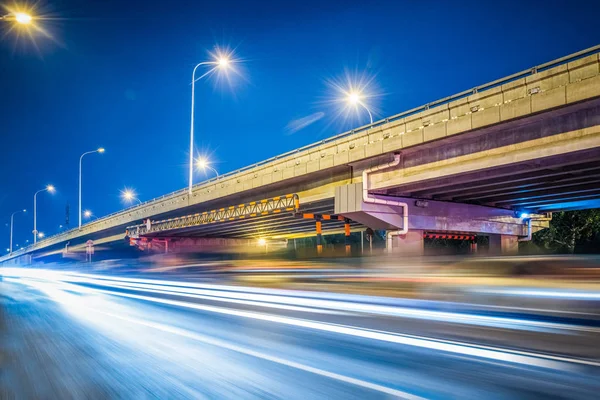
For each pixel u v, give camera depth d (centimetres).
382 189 2769
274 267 2192
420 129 2377
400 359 601
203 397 468
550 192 2923
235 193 3928
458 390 467
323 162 2978
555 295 1036
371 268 1742
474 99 2153
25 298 1672
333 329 836
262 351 675
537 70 1938
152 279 2383
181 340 777
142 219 5988
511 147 2097
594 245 4178
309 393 471
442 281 1366
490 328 782
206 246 6481
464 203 3269
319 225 3256
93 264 3416
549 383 484
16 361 655
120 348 724
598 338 686
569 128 1889
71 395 491
